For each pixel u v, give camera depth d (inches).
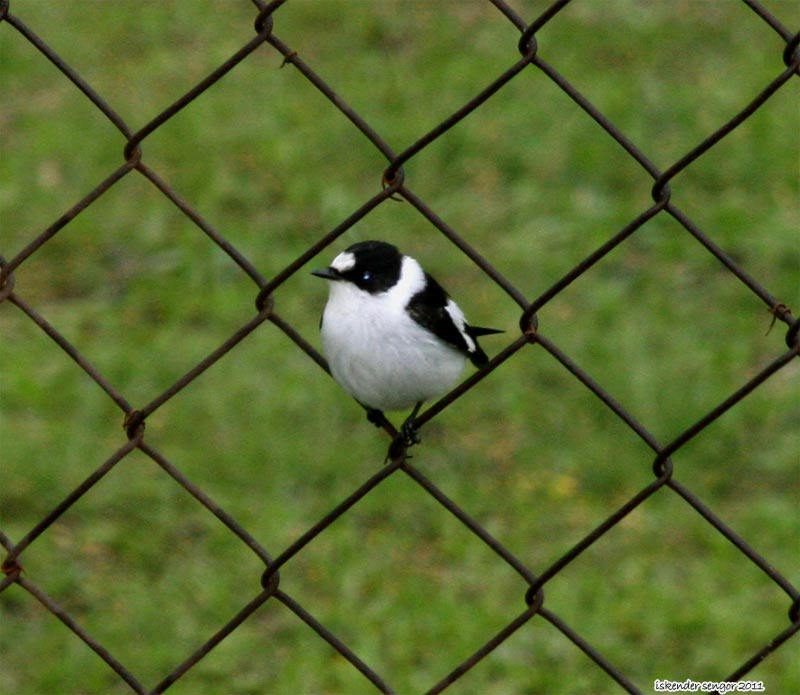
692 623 383.2
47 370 498.6
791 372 498.0
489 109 669.3
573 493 442.6
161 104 679.7
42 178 621.0
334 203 596.7
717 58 712.4
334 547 416.5
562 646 375.9
